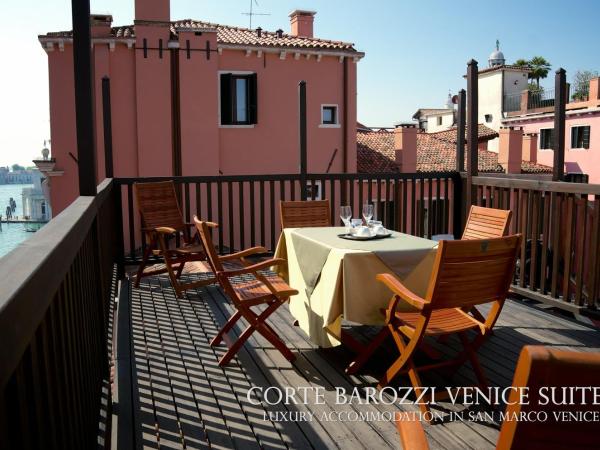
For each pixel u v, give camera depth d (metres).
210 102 15.05
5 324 0.78
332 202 6.58
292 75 16.38
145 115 14.59
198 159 15.02
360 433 2.54
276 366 3.40
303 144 6.51
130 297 5.23
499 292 2.86
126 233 14.18
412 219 6.63
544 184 4.62
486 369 3.30
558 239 4.51
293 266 4.01
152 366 3.41
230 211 6.47
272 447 2.41
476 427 2.60
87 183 3.07
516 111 31.84
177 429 2.58
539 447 1.03
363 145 21.00
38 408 1.10
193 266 7.04
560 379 0.97
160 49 14.57
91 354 2.49
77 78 2.98
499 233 3.95
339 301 3.18
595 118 25.66
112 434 2.52
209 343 3.86
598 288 4.21
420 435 1.34
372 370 3.32
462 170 6.51
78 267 2.14
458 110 6.46
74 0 2.91
